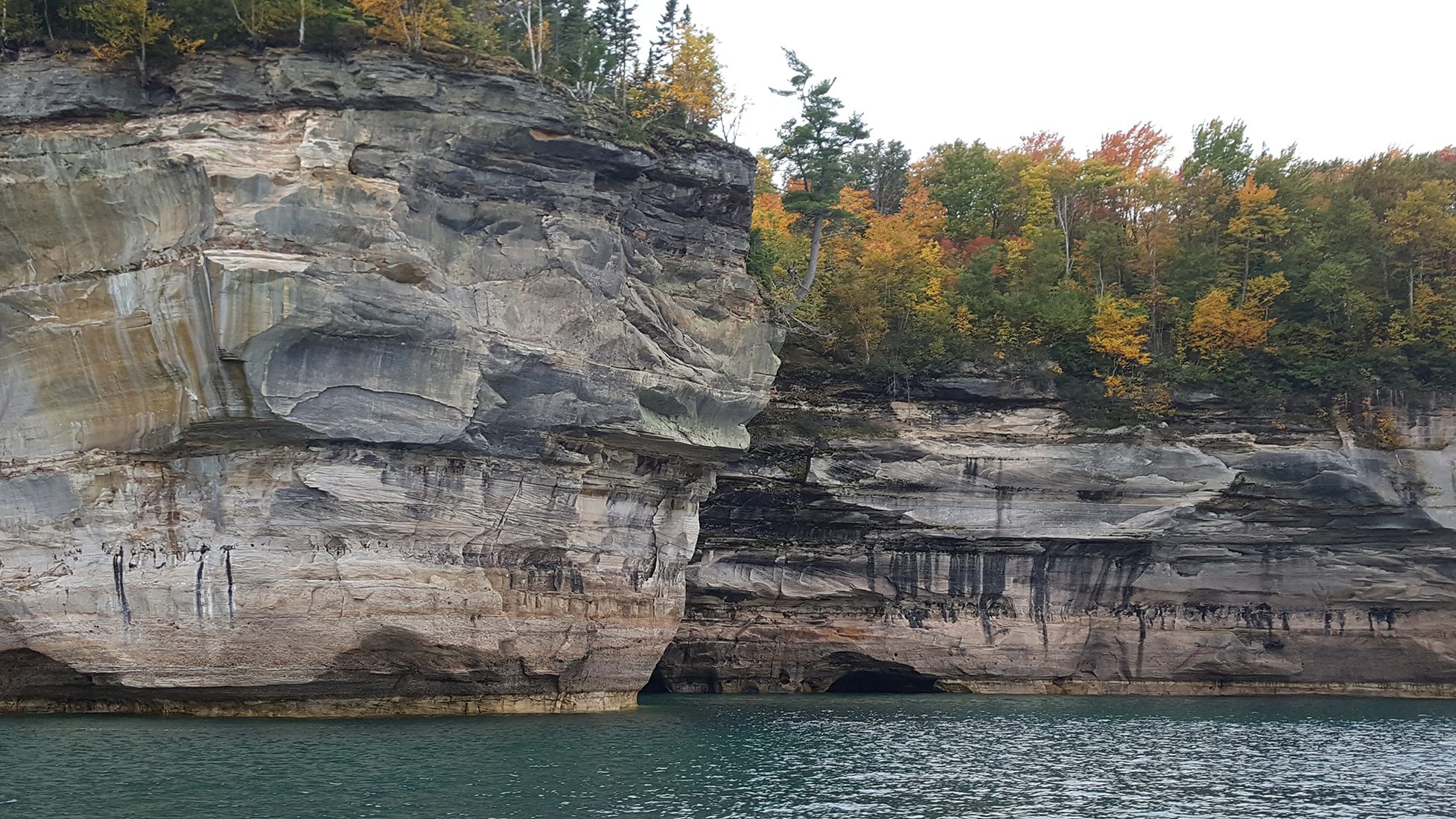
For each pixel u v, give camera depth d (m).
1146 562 59.25
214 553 36.00
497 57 41.34
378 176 38.31
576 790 29.19
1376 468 58.31
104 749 31.52
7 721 35.97
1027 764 35.91
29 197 37.00
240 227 35.41
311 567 36.44
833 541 57.03
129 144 36.78
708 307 47.06
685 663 56.47
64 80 38.41
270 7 39.00
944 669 58.19
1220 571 59.41
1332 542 59.34
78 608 36.38
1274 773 35.28
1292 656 59.56
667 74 51.94
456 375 37.97
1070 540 58.06
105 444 36.72
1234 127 81.31
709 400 45.78
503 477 39.91
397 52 39.50
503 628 39.66
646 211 45.66
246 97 38.00
